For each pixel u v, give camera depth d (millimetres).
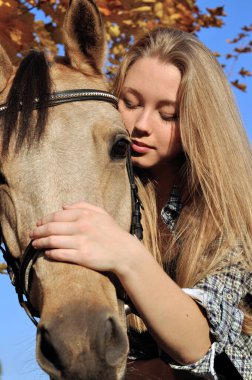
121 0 4672
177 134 3275
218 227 3107
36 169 2723
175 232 3268
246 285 3016
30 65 2896
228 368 3025
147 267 2668
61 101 2922
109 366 2418
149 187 3410
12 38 4246
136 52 3357
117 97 3352
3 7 4129
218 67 3379
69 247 2576
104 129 2912
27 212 2713
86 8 3232
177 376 2988
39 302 2680
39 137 2756
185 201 3324
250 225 3229
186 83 3217
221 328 2803
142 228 3133
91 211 2643
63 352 2357
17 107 2830
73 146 2801
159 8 5254
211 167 3193
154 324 2703
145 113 3256
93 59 3291
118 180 2979
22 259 2703
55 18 4500
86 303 2443
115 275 2822
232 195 3186
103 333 2408
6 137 2787
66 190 2711
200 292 2844
